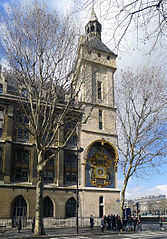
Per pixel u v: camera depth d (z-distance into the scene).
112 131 41.66
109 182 38.97
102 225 27.53
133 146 28.17
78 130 39.09
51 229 31.19
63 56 22.83
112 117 42.53
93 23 51.56
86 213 35.41
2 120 34.34
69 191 35.53
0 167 32.22
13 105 34.97
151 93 28.00
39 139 22.91
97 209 36.41
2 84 35.56
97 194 37.19
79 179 37.00
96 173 38.44
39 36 22.20
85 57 25.61
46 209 33.69
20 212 31.97
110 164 40.12
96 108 41.75
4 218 30.41
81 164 37.72
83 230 29.50
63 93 24.28
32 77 23.56
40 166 22.72
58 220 33.44
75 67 23.67
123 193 28.47
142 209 100.69
